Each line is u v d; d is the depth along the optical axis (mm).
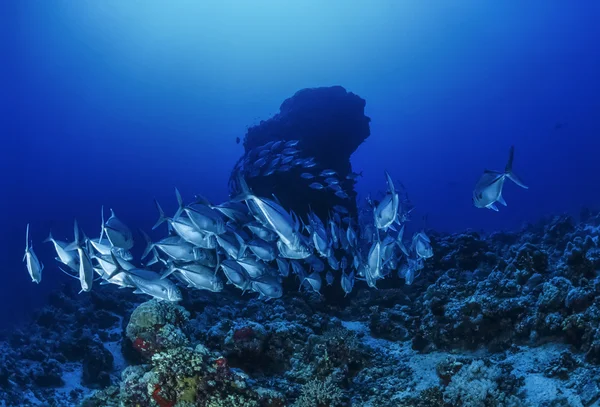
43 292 26703
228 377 5719
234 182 14992
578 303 6340
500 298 7797
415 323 8664
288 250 6137
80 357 10977
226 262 7324
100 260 6457
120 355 10570
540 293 7082
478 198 5504
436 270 12852
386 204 5645
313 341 8094
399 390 6742
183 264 6777
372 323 9641
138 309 6648
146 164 93750
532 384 5699
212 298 12156
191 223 6906
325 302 11695
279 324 8617
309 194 13562
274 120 16250
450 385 5805
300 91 16078
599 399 4832
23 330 14938
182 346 6055
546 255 8562
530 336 6832
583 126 101500
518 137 110688
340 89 16078
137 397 5828
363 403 6500
